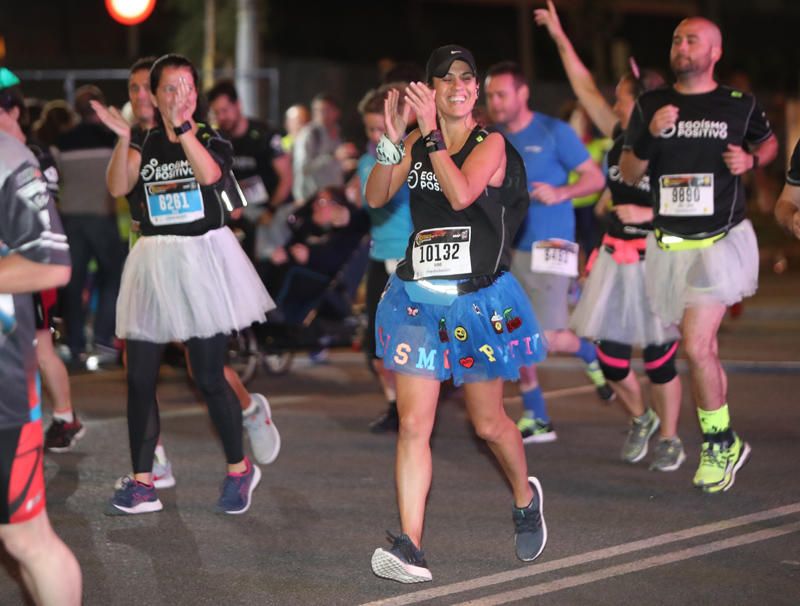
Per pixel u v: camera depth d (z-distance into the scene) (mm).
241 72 22844
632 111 9312
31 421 5395
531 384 11031
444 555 7809
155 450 9281
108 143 15453
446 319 7066
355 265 15461
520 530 7652
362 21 43781
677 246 9141
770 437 10930
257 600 7031
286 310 14234
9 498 5340
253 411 9875
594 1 39562
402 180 7258
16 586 7242
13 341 5324
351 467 10219
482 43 47219
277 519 8680
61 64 24141
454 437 11391
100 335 15609
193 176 8453
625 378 10070
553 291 11023
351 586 7254
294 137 19891
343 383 14477
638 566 7500
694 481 9227
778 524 8336
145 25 36969
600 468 10055
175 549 7992
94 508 8992
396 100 7043
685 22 9062
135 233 8820
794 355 15453
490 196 7062
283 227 16484
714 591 7031
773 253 27219
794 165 8367
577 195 10633
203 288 8477
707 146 9023
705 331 9078
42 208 5332
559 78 47375
